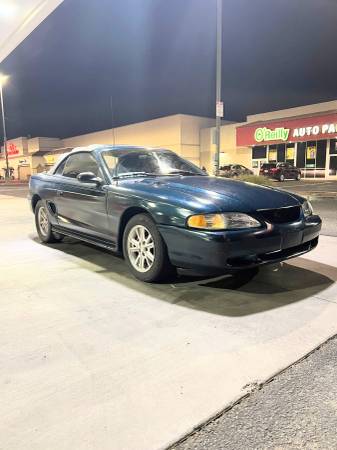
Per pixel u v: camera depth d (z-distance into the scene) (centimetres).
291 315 282
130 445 157
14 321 278
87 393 192
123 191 374
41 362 221
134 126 4044
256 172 3091
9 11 826
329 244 506
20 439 161
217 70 1212
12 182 3503
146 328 263
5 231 660
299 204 357
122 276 381
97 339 248
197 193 338
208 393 191
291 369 212
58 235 538
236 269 304
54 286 354
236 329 260
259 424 170
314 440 160
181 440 160
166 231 323
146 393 191
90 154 457
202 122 3688
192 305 303
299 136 2653
